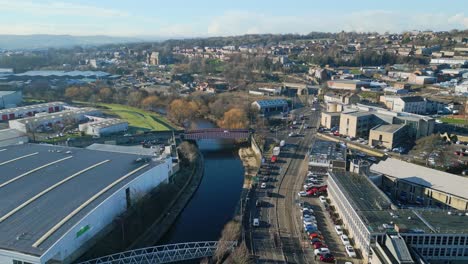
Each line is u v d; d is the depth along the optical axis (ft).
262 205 561.84
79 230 436.76
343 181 557.33
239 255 415.03
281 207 556.10
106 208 492.13
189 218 582.76
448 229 415.64
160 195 604.08
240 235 473.26
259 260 425.69
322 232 487.61
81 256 437.99
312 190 597.52
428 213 460.96
